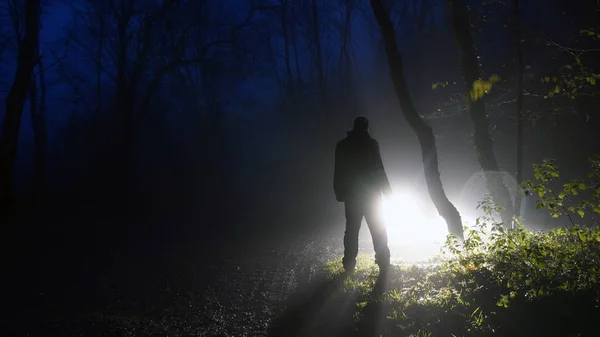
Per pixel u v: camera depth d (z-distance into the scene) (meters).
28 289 8.26
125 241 14.82
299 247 12.72
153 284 8.52
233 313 6.45
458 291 5.77
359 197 7.13
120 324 6.04
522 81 9.09
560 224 12.69
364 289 6.43
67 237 15.70
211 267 10.06
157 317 6.41
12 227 17.39
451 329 4.93
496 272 6.10
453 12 8.84
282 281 8.20
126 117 29.48
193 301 7.22
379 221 7.12
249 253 11.95
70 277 9.30
